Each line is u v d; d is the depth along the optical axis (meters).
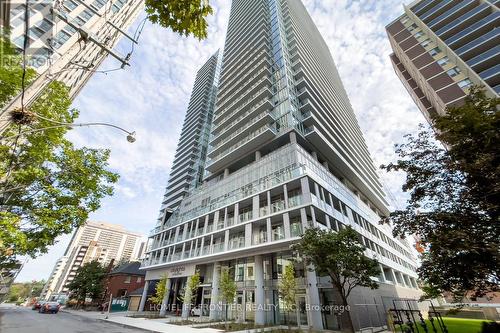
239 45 54.66
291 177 24.69
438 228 8.41
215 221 30.98
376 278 25.80
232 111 45.00
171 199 58.72
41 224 8.77
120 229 148.75
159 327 17.19
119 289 43.25
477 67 29.33
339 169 39.41
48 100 9.32
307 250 15.57
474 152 8.16
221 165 40.94
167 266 36.03
